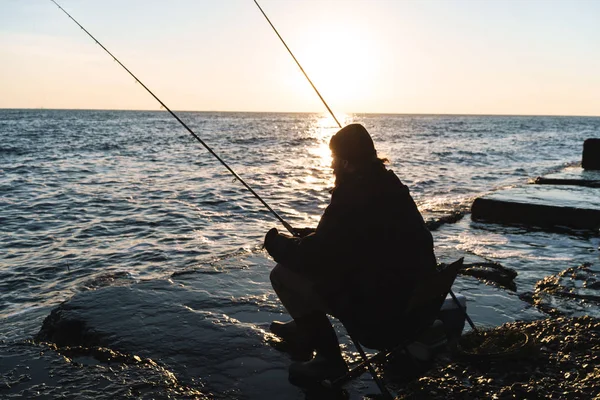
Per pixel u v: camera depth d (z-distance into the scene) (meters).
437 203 10.91
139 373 2.89
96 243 8.88
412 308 2.44
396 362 3.04
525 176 18.86
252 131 69.62
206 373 2.90
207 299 3.96
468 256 5.49
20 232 9.76
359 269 2.46
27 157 25.77
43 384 2.81
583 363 2.98
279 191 14.67
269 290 4.18
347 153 2.44
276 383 2.80
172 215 11.14
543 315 3.89
